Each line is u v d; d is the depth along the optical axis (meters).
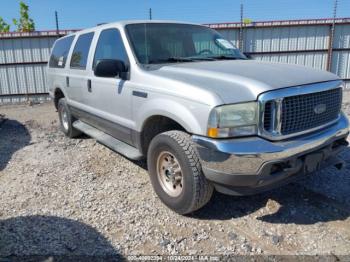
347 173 4.27
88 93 4.88
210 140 2.77
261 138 2.80
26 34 13.13
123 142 4.41
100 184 4.14
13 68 13.47
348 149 5.11
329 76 3.35
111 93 4.17
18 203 3.70
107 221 3.26
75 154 5.34
